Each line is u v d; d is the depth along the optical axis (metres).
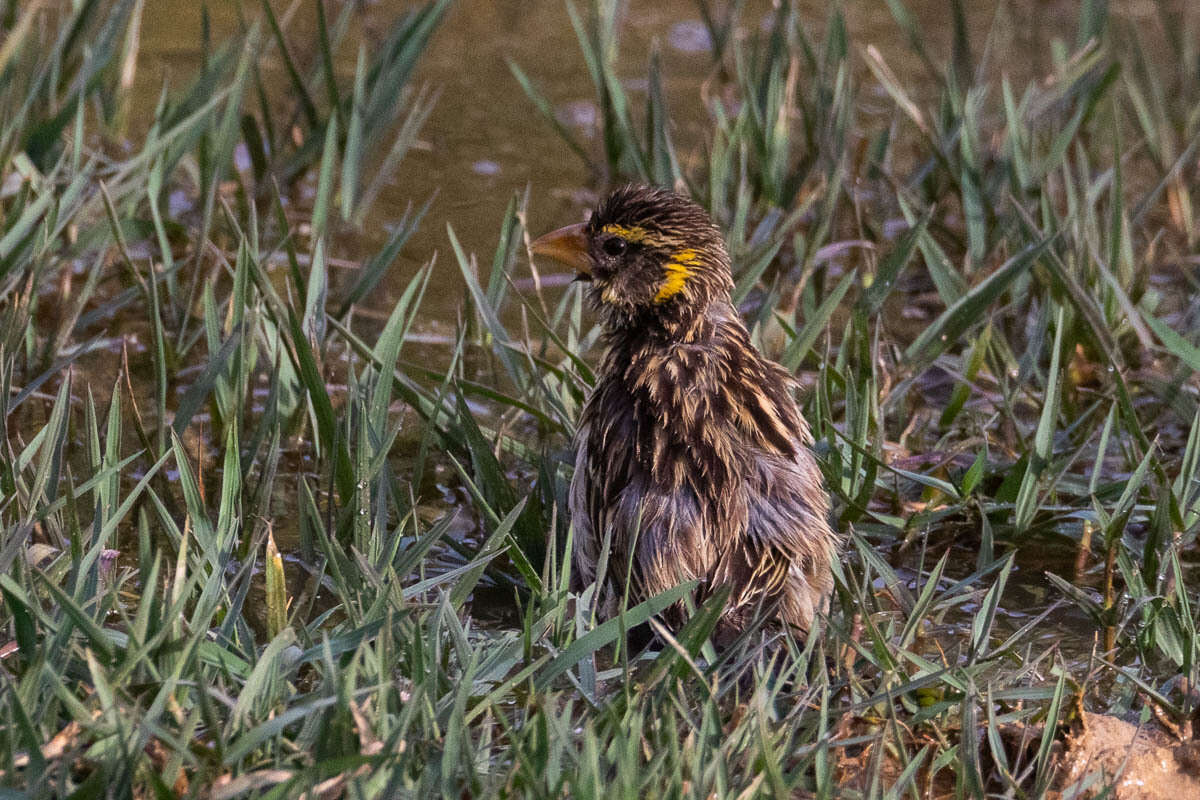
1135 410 10.53
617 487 7.91
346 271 12.27
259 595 8.20
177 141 12.30
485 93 15.77
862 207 13.42
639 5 17.98
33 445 7.87
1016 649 8.05
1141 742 7.04
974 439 9.84
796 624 7.74
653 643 7.70
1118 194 11.42
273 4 16.95
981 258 12.08
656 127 13.19
